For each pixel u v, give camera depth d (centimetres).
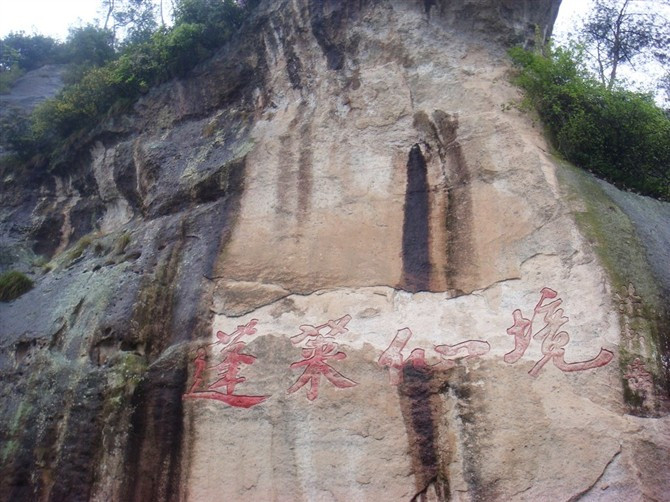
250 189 927
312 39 1050
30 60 2152
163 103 1198
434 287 767
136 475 745
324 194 885
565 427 630
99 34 1658
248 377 756
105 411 796
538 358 676
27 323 999
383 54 994
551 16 1069
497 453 641
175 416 757
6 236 1302
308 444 698
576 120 879
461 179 834
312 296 799
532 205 774
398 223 833
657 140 892
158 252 927
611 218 752
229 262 859
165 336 834
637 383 632
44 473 808
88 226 1239
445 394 691
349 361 735
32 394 888
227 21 1202
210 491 704
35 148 1417
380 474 666
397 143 900
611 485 596
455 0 998
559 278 716
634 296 680
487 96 900
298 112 994
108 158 1229
